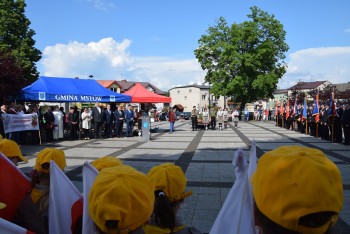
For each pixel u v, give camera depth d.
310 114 20.64
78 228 2.32
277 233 1.16
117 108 21.14
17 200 2.68
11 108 15.00
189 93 83.19
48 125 17.08
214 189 7.38
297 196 1.09
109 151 13.50
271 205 1.15
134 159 11.44
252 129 26.61
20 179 2.74
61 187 2.56
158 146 15.14
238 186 1.91
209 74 48.06
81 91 18.89
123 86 80.25
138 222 1.51
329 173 1.13
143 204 1.52
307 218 1.09
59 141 17.55
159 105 78.69
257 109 47.09
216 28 46.47
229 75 45.78
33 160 11.16
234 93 44.88
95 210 1.51
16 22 35.81
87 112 18.66
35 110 16.31
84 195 2.11
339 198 1.12
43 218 2.61
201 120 27.16
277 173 1.15
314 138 18.58
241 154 1.94
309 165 1.12
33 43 37.78
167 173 2.35
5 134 14.17
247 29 43.31
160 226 2.22
